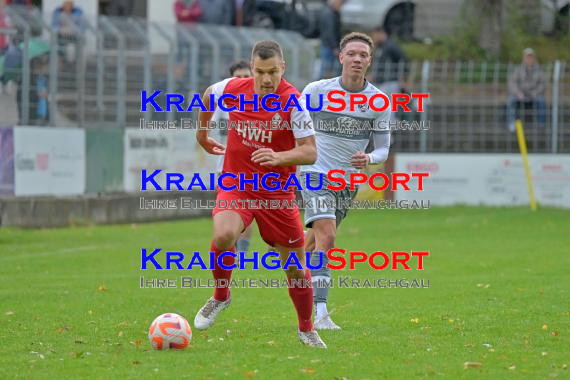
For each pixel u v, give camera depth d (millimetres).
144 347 19219
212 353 18547
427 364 17594
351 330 21344
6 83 43469
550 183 54594
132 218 49438
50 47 45125
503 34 77938
